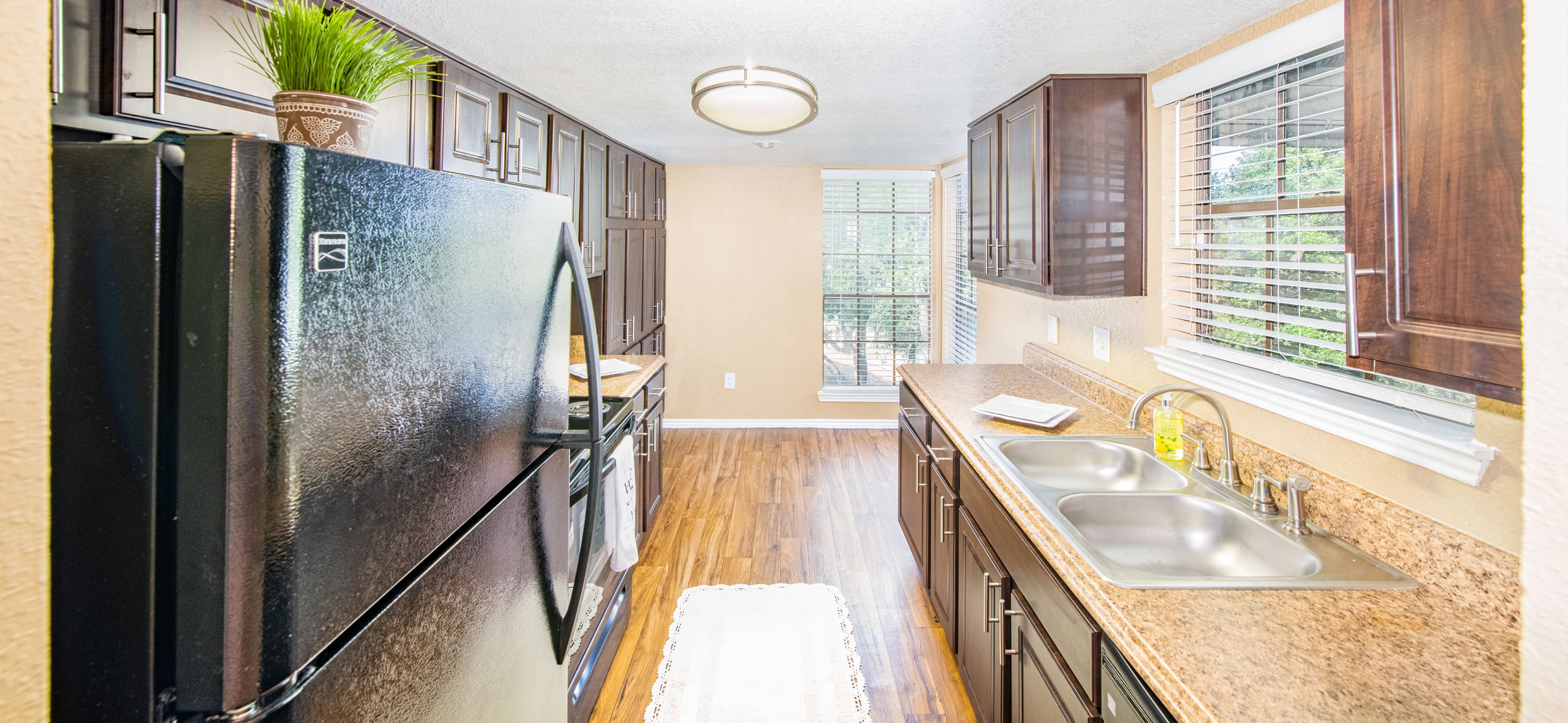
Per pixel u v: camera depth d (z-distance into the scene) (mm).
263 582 501
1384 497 1314
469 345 798
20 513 336
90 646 498
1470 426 1223
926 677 2273
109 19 1081
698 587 2916
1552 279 405
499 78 2508
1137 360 2357
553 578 1119
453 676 779
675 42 2092
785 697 2178
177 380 484
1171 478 1773
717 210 5480
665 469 4555
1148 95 2320
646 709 2125
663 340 5430
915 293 5543
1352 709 837
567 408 1183
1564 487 396
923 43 2072
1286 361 1690
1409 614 1077
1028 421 2225
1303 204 1625
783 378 5590
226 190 478
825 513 3787
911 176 5402
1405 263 820
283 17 863
